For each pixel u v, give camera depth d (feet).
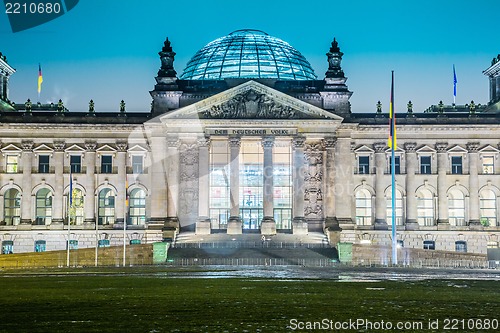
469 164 503.20
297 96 489.26
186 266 358.84
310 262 385.91
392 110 363.15
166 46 495.41
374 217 500.74
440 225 498.69
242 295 181.06
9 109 537.24
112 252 401.29
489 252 388.78
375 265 367.66
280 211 492.13
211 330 118.83
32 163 498.69
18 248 494.18
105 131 498.28
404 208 504.02
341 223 480.23
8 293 187.52
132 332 116.47
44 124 495.00
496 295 181.27
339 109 488.44
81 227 494.18
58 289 201.57
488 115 506.48
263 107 475.31
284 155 495.41
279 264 380.78
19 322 128.36
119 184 496.64
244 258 397.60
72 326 123.24
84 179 497.87
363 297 175.42
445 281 236.84
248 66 552.41
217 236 458.91
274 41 581.94
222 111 474.90
